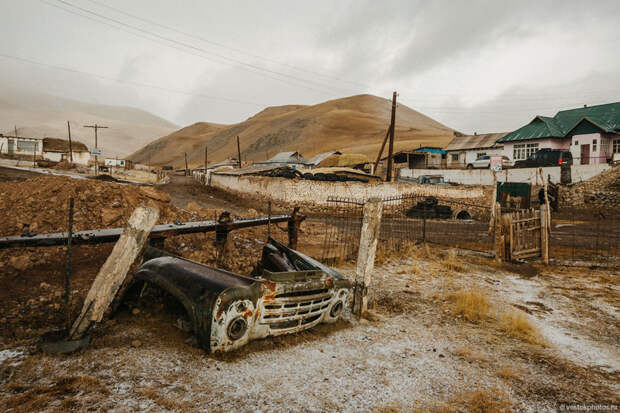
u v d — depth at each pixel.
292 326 4.21
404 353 4.09
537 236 10.38
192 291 3.67
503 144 38.59
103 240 5.10
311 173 32.12
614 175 25.88
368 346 4.21
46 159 51.72
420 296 6.58
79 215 7.62
